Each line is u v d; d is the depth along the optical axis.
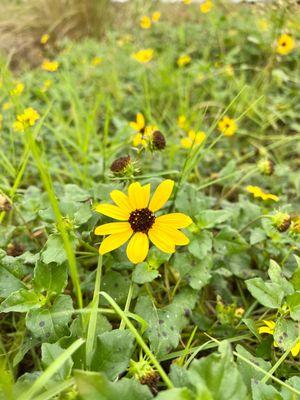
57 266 0.20
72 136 0.46
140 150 0.26
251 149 0.45
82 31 0.80
